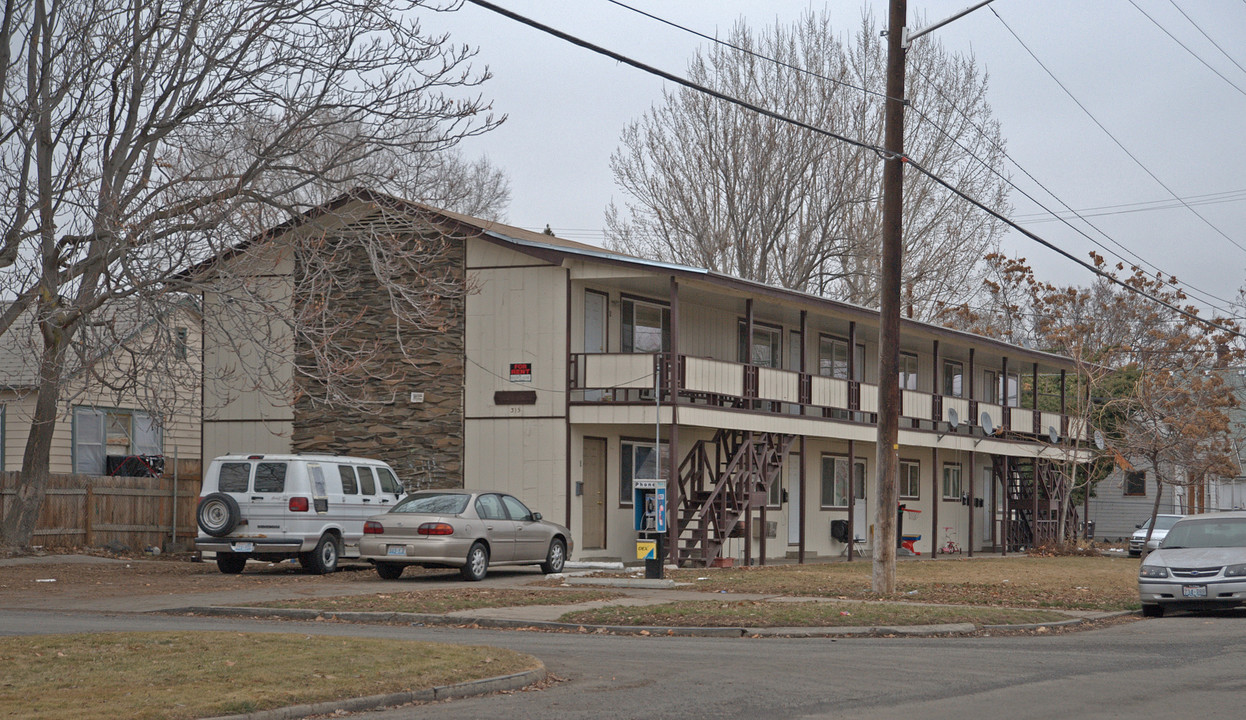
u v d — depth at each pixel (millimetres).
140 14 22391
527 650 13867
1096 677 11852
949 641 15391
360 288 28875
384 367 28625
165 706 9148
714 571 25672
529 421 27594
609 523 29172
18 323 31922
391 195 24500
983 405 39062
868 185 42656
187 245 21625
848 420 32938
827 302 31438
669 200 43500
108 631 14453
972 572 27484
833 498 36438
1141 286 49875
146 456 34406
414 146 22688
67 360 27219
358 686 10242
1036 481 41094
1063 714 9711
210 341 30062
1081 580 25344
